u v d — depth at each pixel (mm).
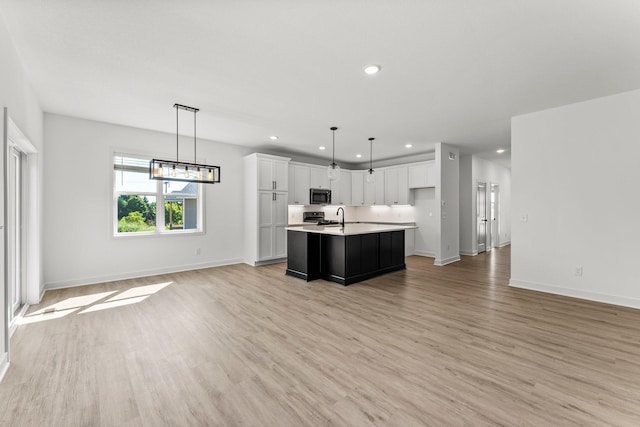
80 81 3189
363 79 3131
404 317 3236
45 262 4223
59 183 4305
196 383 2029
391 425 1632
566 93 3488
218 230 6027
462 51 2570
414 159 7652
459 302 3742
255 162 6051
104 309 3502
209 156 5895
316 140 5891
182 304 3691
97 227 4637
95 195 4613
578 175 3787
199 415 1718
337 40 2410
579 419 1660
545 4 1969
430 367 2219
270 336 2768
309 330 2904
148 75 3047
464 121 4594
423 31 2285
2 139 2219
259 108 4020
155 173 3551
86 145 4527
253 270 5680
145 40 2422
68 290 4250
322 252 5000
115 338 2727
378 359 2340
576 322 3047
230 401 1842
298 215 7254
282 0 1931
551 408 1752
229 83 3234
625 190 3473
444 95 3553
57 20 2164
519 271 4348
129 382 2039
